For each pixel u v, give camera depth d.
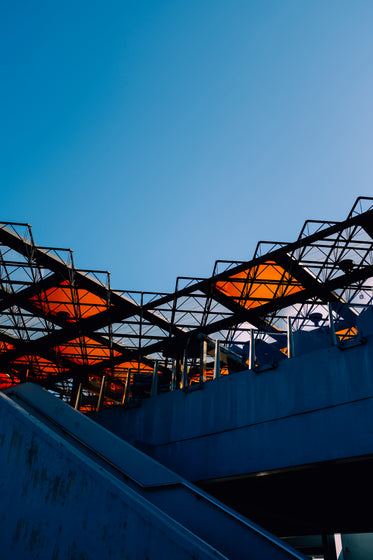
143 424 17.58
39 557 5.79
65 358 34.69
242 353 28.03
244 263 26.70
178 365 28.53
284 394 14.01
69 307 29.97
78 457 6.12
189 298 28.70
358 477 13.12
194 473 15.02
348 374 12.91
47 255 26.39
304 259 26.02
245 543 9.10
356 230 24.81
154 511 5.40
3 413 7.25
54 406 13.59
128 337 30.67
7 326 31.05
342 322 24.48
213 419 15.48
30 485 6.37
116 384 35.66
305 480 13.80
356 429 12.09
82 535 5.60
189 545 4.92
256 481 14.24
